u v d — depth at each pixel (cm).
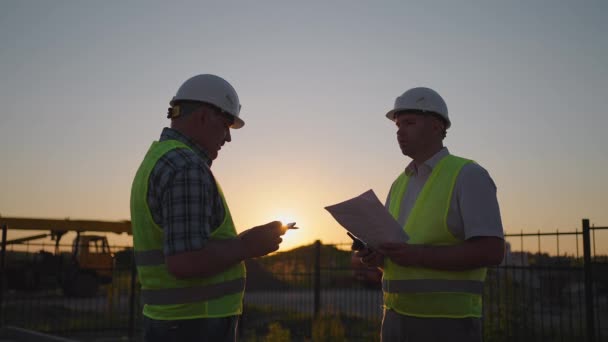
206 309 247
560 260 823
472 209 306
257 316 1462
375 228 307
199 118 267
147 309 255
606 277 712
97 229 1802
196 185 238
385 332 339
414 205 337
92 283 1941
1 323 1152
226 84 278
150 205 246
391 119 371
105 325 1322
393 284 332
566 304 1056
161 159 246
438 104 345
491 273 942
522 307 889
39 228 1706
